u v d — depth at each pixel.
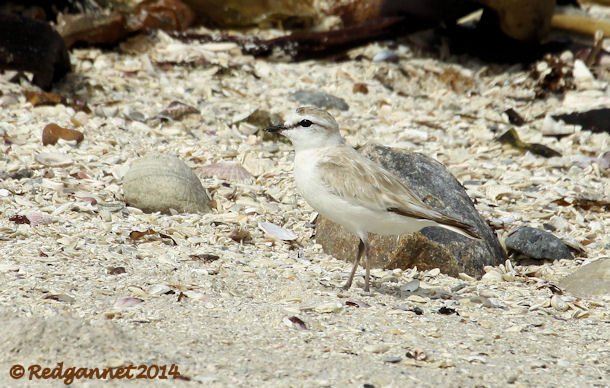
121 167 13.31
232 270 10.31
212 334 8.24
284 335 8.41
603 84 18.58
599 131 16.89
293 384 7.27
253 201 12.84
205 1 19.95
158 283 9.49
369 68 19.11
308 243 11.81
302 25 20.50
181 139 15.08
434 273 10.94
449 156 15.55
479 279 11.05
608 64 19.28
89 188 12.62
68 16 18.12
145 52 18.58
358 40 19.56
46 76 16.23
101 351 7.51
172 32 19.25
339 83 18.47
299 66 19.17
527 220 13.01
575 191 14.15
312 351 8.05
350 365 7.75
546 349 8.65
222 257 10.76
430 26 19.91
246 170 13.95
